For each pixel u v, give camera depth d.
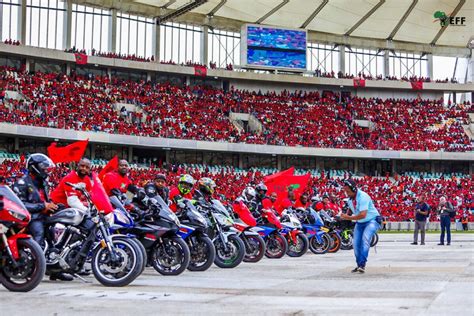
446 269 14.44
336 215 23.86
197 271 14.05
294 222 19.89
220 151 55.19
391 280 12.02
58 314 7.96
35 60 53.28
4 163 42.44
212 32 64.06
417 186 56.78
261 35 60.88
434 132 63.38
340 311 8.09
